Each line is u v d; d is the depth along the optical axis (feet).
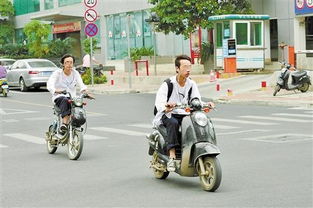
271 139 49.62
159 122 33.76
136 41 180.14
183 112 32.78
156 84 126.41
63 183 34.55
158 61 161.99
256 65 121.49
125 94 110.93
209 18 123.24
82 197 30.63
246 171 36.04
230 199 28.86
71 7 205.98
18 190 32.89
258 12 135.74
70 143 43.80
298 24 126.41
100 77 139.03
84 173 37.70
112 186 33.30
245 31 120.67
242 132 54.90
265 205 27.27
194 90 33.30
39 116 76.18
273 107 78.79
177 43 163.43
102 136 55.83
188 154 31.19
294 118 64.69
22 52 215.10
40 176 37.11
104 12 192.95
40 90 126.93
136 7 177.37
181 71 32.45
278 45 131.54
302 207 26.61
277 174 34.68
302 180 32.60
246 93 95.40
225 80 113.29
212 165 30.55
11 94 117.08
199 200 28.96
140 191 31.73
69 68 44.39
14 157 45.52
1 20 249.75
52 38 225.76
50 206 28.86
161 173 34.73
